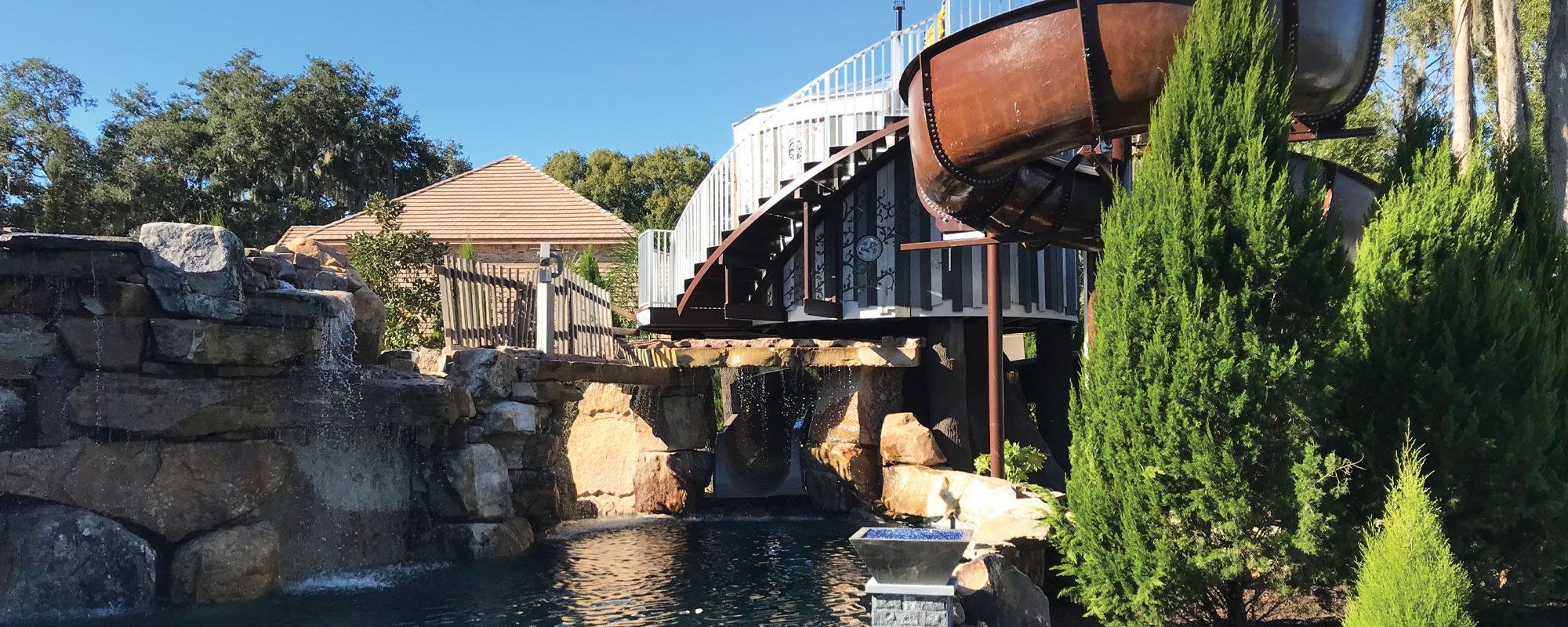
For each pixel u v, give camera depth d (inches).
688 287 656.4
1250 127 233.5
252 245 1508.4
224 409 328.2
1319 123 281.9
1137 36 256.7
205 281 322.0
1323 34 247.6
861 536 252.2
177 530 313.3
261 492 336.8
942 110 301.6
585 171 2140.7
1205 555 236.8
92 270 305.6
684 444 561.9
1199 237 234.7
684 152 2000.5
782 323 695.1
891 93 528.7
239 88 1642.5
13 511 292.7
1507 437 264.7
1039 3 273.0
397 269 645.9
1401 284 280.1
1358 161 899.4
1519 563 272.7
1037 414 724.0
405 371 406.9
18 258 295.3
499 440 432.1
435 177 1861.5
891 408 558.9
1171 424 234.5
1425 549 198.1
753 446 672.4
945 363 580.4
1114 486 248.8
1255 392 230.2
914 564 248.5
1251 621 269.0
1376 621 199.3
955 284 585.9
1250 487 235.8
